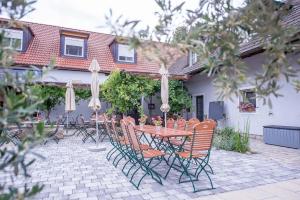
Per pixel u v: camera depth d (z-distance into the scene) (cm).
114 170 534
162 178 474
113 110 1175
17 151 122
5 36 142
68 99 1004
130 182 450
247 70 157
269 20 142
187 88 1507
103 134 1070
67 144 888
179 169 536
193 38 162
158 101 1520
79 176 490
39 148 801
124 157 641
